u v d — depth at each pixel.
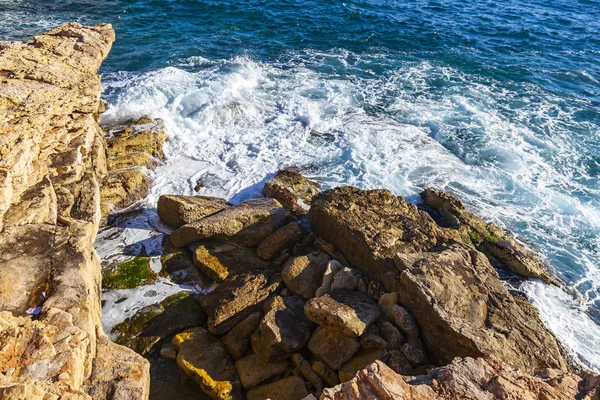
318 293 12.45
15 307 9.52
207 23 31.48
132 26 30.02
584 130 21.45
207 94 21.80
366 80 25.44
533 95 24.50
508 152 19.66
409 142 20.25
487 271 12.96
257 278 13.00
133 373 9.30
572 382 8.91
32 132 12.05
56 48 15.73
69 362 8.28
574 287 14.00
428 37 31.61
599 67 28.20
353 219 13.91
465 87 25.08
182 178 17.70
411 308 11.76
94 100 14.59
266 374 11.13
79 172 13.60
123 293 13.12
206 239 14.55
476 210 16.69
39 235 11.05
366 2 37.34
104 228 15.28
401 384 8.25
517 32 33.28
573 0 41.25
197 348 11.56
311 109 22.03
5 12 30.00
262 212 14.77
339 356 11.03
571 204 17.06
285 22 32.53
